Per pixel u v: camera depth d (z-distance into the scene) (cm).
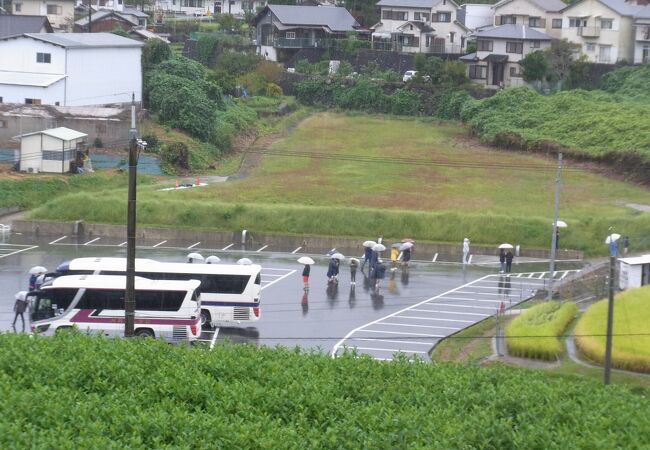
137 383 3741
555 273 7519
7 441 2970
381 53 15712
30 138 9825
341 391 3762
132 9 19738
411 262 7819
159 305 5541
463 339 5753
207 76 14362
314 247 8256
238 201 9162
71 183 9594
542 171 11050
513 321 5794
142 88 12194
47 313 5569
